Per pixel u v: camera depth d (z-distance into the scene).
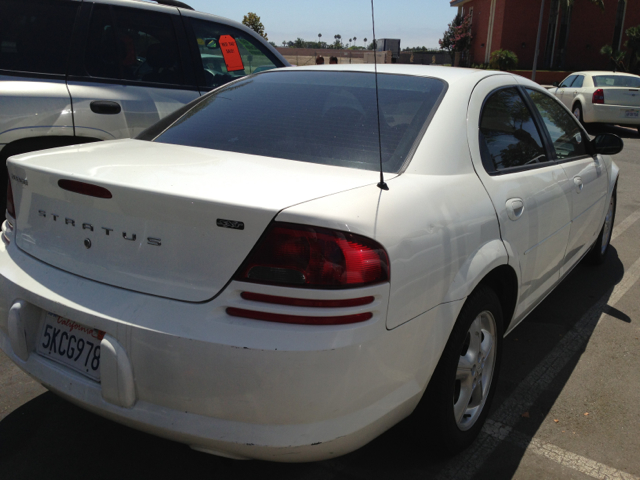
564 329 3.48
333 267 1.53
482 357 2.31
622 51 32.84
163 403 1.61
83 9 4.00
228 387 1.53
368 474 2.13
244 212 1.52
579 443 2.38
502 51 31.92
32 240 1.94
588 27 33.53
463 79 2.46
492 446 2.34
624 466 2.24
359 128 2.15
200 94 4.58
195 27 4.62
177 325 1.56
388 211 1.70
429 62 45.59
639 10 33.03
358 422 1.64
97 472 2.09
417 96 2.31
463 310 2.04
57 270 1.83
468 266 2.00
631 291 4.13
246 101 2.51
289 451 1.57
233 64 4.93
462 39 37.41
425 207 1.84
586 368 3.01
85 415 2.44
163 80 4.39
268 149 2.11
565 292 4.08
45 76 3.85
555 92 15.95
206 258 1.57
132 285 1.67
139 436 2.32
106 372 1.64
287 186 1.68
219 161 1.96
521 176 2.55
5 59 3.75
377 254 1.59
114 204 1.68
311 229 1.53
